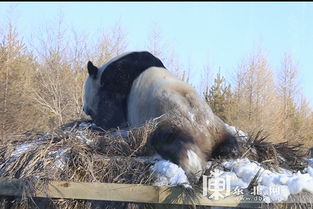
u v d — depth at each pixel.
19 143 6.38
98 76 7.80
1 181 5.50
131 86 7.19
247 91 29.41
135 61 7.38
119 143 6.07
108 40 26.44
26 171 5.51
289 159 6.50
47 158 5.68
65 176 5.56
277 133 25.70
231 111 27.34
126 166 5.62
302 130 28.56
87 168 5.57
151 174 5.39
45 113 22.09
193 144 5.74
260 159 6.35
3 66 22.64
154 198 5.21
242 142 6.59
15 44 23.75
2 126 19.72
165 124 5.86
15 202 5.82
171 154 5.61
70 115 21.42
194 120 5.99
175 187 5.18
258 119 27.38
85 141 6.13
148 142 5.91
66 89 23.58
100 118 7.45
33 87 23.95
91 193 5.37
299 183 5.07
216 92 27.52
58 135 6.20
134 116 6.79
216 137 6.12
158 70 6.99
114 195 5.32
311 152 6.90
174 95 6.19
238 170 5.48
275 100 29.78
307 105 31.94
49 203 5.78
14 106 21.05
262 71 29.86
